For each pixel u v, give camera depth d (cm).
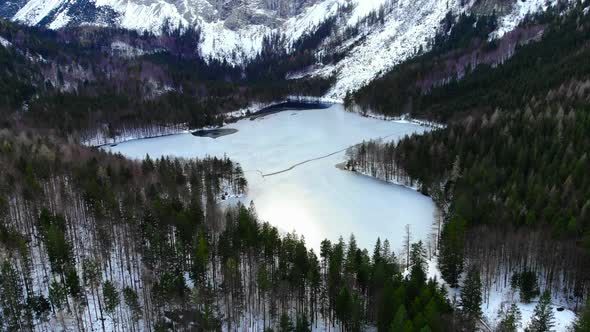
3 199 8256
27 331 6362
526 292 6825
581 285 6838
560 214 7919
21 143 12431
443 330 5819
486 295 7244
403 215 10931
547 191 8819
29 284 6950
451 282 7525
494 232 7862
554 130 11319
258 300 7106
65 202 9000
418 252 7862
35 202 8594
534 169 10162
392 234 9944
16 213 8756
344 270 7450
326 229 10256
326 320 7144
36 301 6469
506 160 10931
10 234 7494
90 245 8456
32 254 7794
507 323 6000
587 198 8400
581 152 9988
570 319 6444
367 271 7144
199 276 7356
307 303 7262
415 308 6106
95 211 8475
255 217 9762
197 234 8206
